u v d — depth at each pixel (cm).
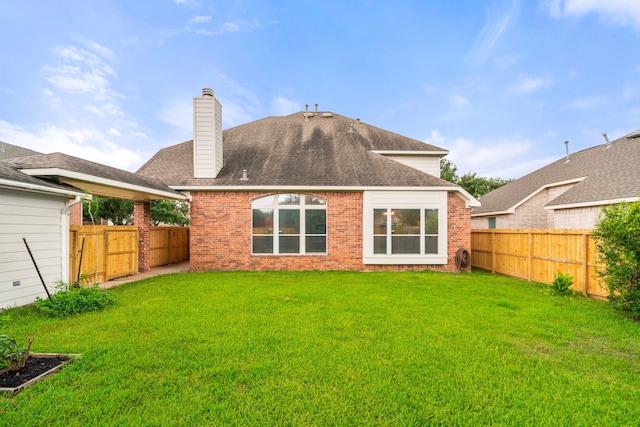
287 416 295
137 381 355
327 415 299
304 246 1268
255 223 1266
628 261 611
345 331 519
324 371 382
